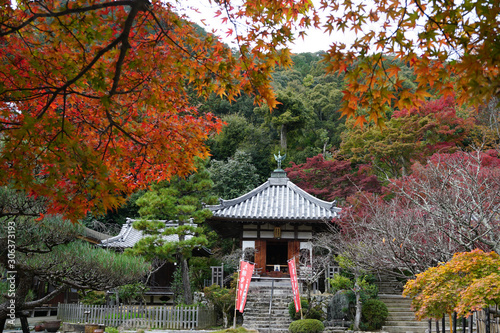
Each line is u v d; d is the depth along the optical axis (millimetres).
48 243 8742
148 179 5656
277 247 23469
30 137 3709
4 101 4086
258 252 18922
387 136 24203
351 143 28250
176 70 4762
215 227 20344
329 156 35469
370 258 8305
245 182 31078
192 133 5320
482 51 2635
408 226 7777
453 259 5180
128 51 4496
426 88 3127
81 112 5004
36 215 7441
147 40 4453
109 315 16938
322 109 41688
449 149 22484
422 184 8609
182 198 18094
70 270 9258
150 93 4855
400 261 7523
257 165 36844
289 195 20844
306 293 17141
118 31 4418
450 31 3090
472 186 7492
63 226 8508
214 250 25781
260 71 4488
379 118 3301
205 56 4578
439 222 7922
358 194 17031
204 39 4539
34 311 20594
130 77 4867
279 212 18891
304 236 18953
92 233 21234
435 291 4984
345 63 3352
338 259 15367
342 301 15539
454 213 6965
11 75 3980
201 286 22906
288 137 38594
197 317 16109
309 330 13766
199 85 4832
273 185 21906
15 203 7320
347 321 15297
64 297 22375
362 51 3287
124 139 5051
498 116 10438
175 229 17250
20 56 4219
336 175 28609
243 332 6250
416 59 3291
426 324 15078
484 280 4320
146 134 5203
